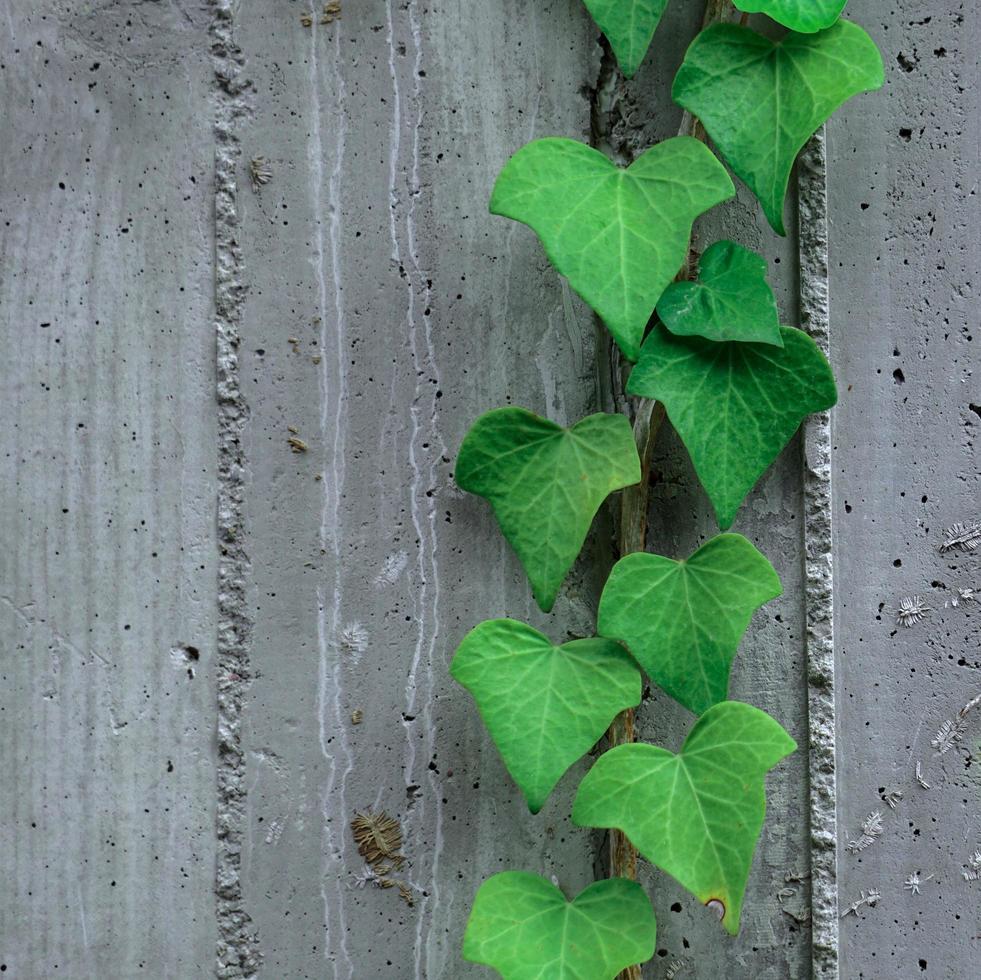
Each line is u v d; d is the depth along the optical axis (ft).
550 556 3.04
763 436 3.04
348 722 3.11
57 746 3.11
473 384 3.12
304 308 3.12
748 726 2.98
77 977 3.10
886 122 3.14
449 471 3.12
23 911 3.10
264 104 3.12
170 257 3.12
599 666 3.03
